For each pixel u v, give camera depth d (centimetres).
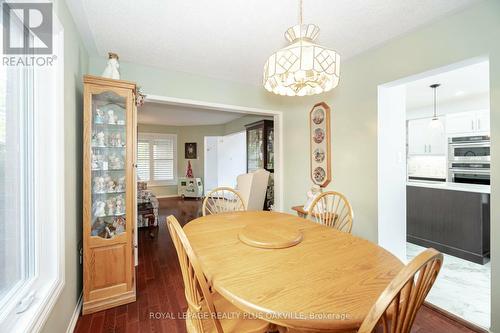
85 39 216
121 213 208
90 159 190
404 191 260
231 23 194
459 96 400
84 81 188
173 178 776
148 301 207
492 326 164
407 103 450
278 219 197
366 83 249
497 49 160
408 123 522
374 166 243
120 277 201
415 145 507
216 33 209
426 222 338
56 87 141
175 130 775
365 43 229
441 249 319
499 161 159
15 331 100
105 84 196
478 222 285
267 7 173
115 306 198
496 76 160
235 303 86
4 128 106
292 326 77
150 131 739
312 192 297
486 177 391
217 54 250
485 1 165
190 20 189
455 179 435
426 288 78
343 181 276
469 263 286
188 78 304
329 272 104
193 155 782
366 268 108
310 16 185
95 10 174
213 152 798
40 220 132
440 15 184
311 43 129
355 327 75
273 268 108
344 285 94
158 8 173
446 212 315
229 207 320
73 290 178
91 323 178
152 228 435
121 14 179
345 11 179
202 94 313
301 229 167
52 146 140
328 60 128
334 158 287
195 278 101
